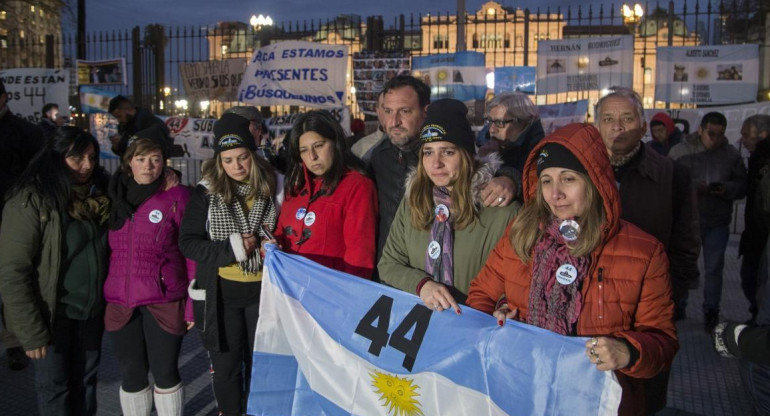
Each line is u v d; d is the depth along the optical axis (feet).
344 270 9.87
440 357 7.61
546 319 6.81
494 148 12.75
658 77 31.68
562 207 6.68
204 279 10.19
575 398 6.48
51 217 9.88
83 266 10.40
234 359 10.38
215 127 10.25
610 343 6.09
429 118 8.20
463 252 8.32
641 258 6.57
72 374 10.69
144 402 11.13
